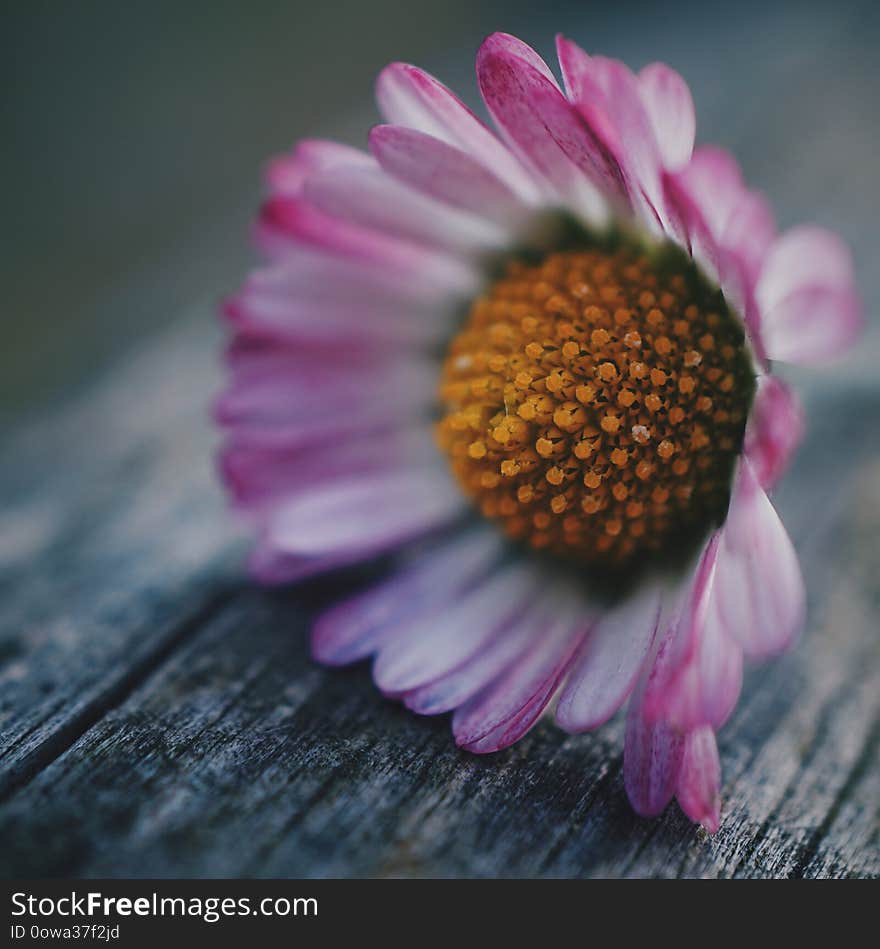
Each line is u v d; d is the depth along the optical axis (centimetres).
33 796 6
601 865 6
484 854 6
